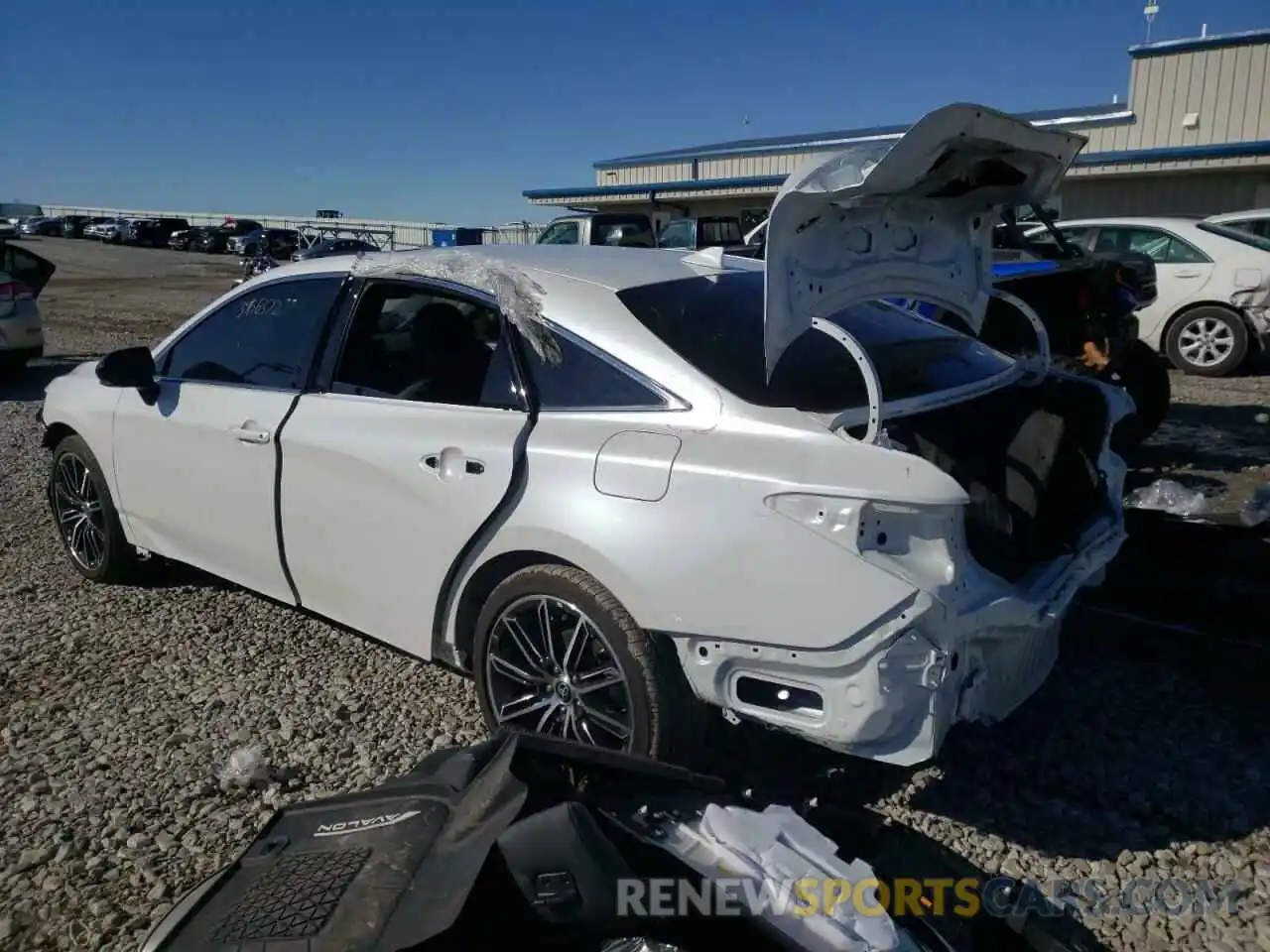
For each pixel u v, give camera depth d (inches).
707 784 101.0
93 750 143.9
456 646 137.3
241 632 181.8
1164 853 118.0
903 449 111.1
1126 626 173.6
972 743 140.9
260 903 87.7
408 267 147.5
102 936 108.3
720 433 114.3
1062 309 283.4
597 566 116.1
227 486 165.2
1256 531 170.1
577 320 129.0
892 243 125.5
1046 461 133.1
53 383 212.5
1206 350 443.8
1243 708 149.1
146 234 2138.3
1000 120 109.3
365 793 102.3
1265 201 793.6
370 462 141.4
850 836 103.9
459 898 79.5
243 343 169.6
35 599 198.5
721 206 1123.9
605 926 82.0
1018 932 95.6
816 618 103.3
